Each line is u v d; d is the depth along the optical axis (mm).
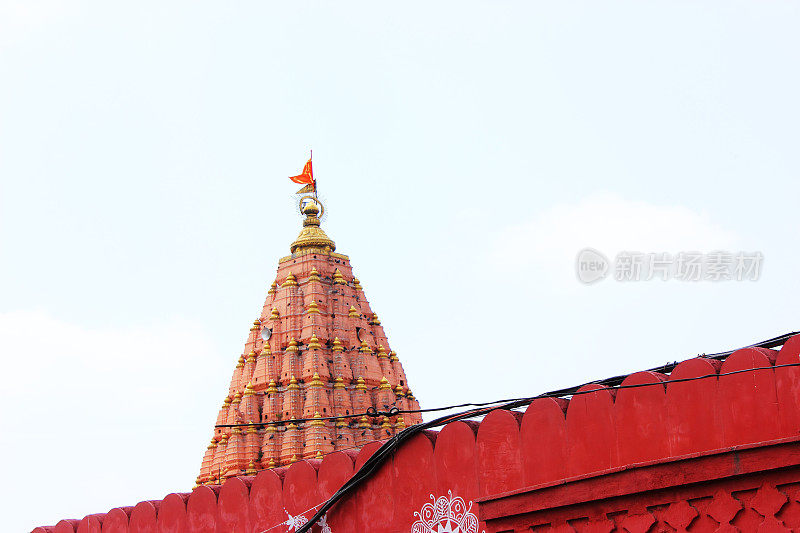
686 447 12188
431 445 15266
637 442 12695
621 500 12836
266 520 17500
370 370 46438
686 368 12391
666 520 12352
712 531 11914
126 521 20438
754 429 11602
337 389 44531
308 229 49938
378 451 15852
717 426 11953
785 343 11508
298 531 16406
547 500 13492
